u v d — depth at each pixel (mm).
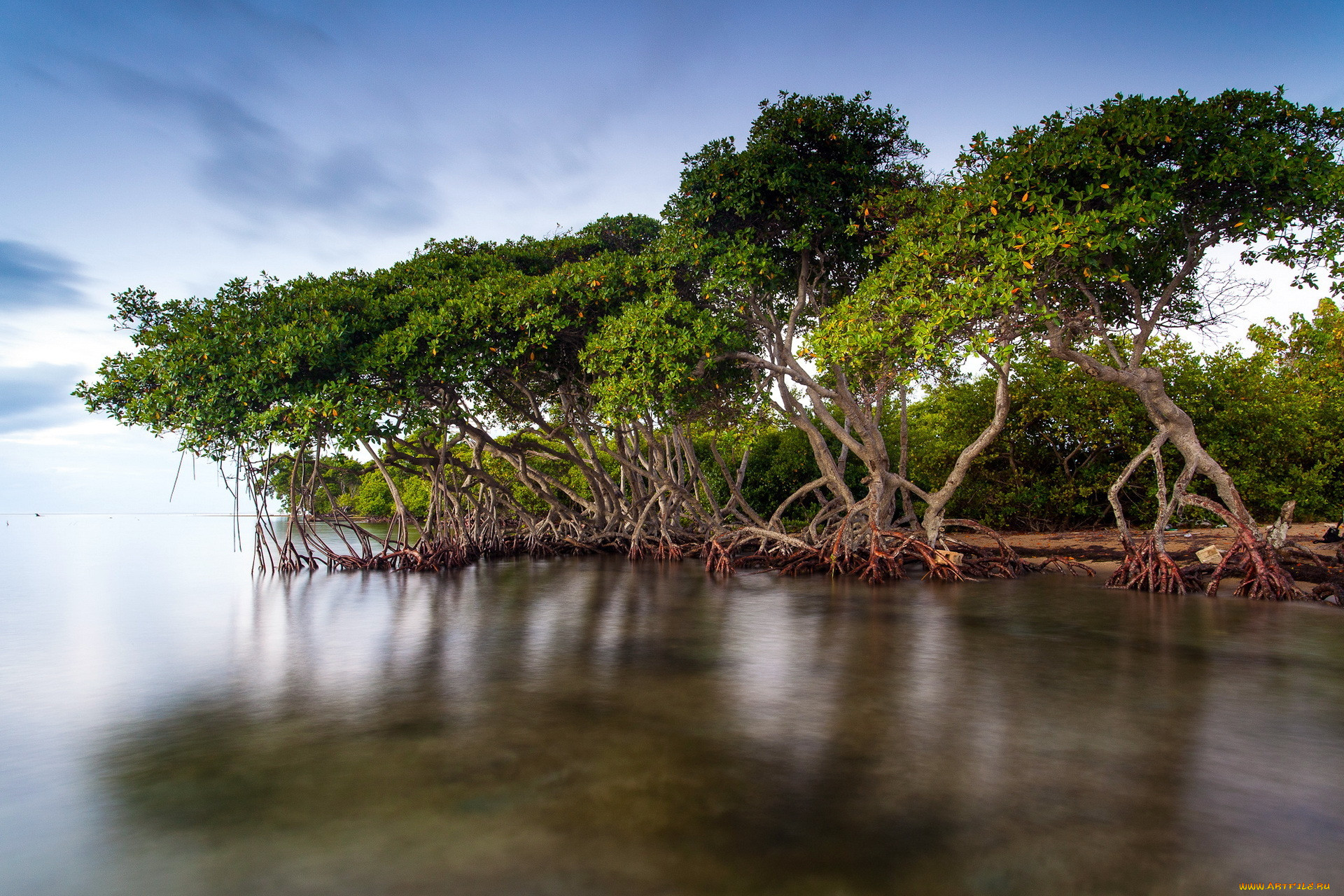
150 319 17875
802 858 4660
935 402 29188
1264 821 5184
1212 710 7684
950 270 14281
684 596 16016
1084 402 23500
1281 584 14211
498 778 5957
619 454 24812
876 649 10555
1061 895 4254
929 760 6316
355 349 17453
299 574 21406
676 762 6297
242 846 4879
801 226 17953
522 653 10539
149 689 8828
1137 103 13375
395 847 4832
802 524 27297
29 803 5609
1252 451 22125
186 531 62344
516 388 23891
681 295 19656
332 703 8148
